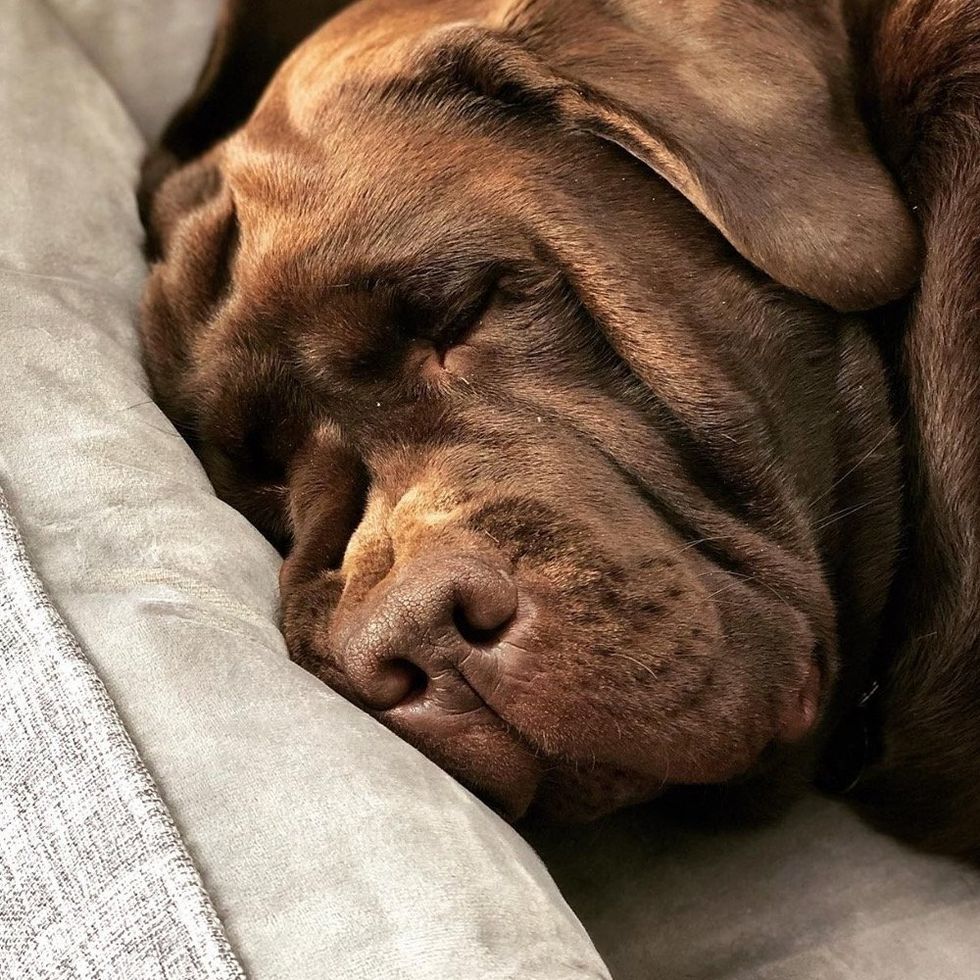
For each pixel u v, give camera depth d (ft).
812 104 1.99
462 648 1.75
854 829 2.11
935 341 2.01
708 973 1.98
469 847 1.65
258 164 2.11
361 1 2.31
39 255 2.22
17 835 1.65
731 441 1.94
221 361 2.05
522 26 2.02
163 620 1.76
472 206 1.97
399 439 1.97
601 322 1.95
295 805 1.63
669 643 1.82
